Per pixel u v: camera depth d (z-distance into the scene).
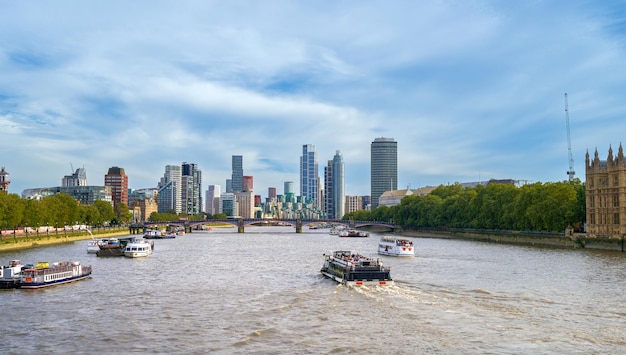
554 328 86.31
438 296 113.62
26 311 103.06
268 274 156.75
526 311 98.31
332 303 108.31
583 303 105.25
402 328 87.19
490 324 89.00
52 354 76.31
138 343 81.31
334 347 77.94
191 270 168.25
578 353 74.00
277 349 77.44
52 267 137.00
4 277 128.75
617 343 78.38
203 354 75.69
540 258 192.62
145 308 105.62
